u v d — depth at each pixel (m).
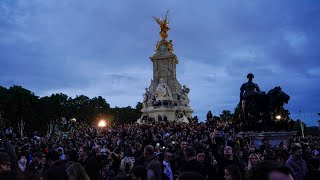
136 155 18.42
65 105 155.62
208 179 11.66
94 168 11.53
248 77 29.50
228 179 7.82
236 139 25.88
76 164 7.77
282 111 28.20
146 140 24.69
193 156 10.73
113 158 17.58
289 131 27.03
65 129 92.56
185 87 92.44
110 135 42.06
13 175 3.55
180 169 10.71
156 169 10.88
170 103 85.25
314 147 24.75
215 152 12.17
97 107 166.50
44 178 8.69
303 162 12.12
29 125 113.69
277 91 27.83
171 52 94.25
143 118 84.94
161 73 93.06
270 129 27.30
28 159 18.11
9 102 103.69
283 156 14.17
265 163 3.76
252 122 27.78
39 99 121.12
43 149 23.08
